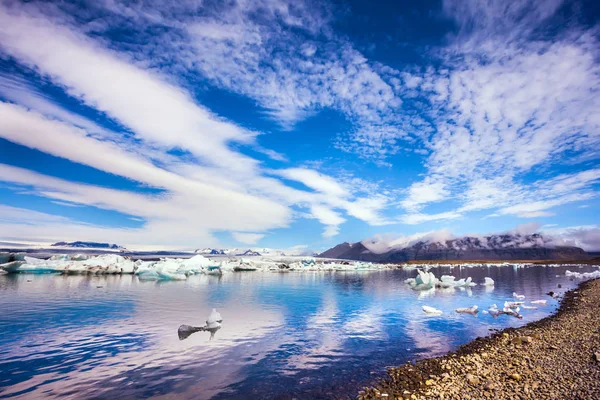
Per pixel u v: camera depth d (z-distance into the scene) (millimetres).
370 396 9547
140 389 10086
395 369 11883
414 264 160250
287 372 11695
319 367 12227
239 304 26938
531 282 49656
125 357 13117
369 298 32375
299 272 81938
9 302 25812
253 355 13602
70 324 18688
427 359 13070
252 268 80000
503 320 21062
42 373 11312
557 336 14859
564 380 9305
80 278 46844
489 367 11336
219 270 64250
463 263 170875
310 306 26844
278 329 18391
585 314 20031
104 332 17000
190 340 15773
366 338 16578
